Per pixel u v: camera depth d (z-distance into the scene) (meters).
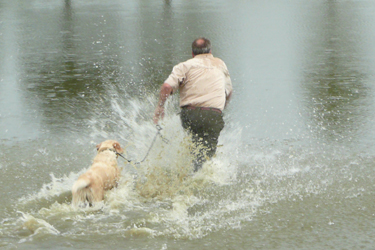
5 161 8.91
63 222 6.34
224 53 20.75
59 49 22.28
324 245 5.70
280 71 17.23
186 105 8.13
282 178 8.06
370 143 9.71
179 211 6.77
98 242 5.76
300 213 6.66
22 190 7.59
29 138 10.39
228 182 7.93
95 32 27.17
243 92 14.40
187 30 27.17
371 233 5.98
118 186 7.61
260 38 24.48
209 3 42.38
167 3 42.75
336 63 18.45
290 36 24.92
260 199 7.21
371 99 13.27
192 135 8.29
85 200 6.87
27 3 44.16
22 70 17.91
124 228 6.18
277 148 9.60
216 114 8.08
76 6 41.09
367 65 17.94
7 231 6.02
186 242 5.80
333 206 6.88
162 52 21.03
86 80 16.20
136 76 16.64
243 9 37.03
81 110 12.71
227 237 5.94
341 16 32.22
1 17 34.06
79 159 9.12
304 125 11.12
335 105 12.76
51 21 31.91
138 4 42.22
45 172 8.43
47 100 13.77
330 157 9.00
